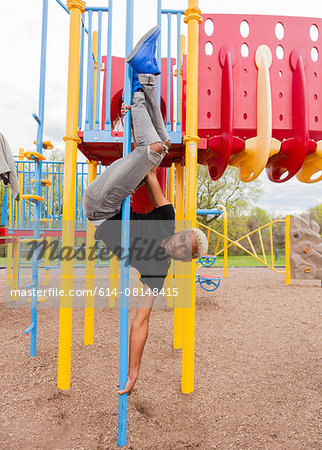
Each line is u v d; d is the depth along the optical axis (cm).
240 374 301
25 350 342
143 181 226
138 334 200
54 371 295
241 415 230
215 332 430
